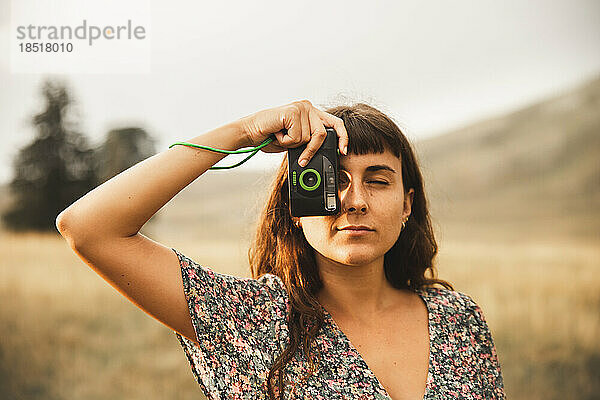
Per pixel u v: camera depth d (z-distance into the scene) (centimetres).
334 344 128
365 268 135
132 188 116
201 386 122
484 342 142
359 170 127
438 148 2420
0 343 875
